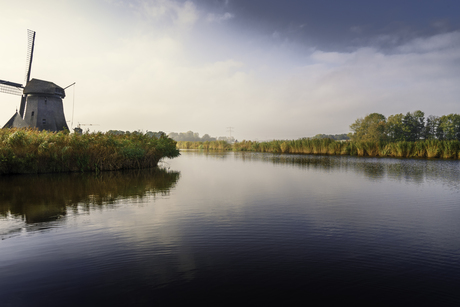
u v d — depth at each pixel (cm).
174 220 686
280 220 693
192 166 2391
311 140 4881
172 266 427
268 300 334
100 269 416
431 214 757
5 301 328
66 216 714
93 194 1023
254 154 4781
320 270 417
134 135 2312
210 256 468
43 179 1398
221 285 369
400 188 1202
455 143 3275
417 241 546
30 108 3569
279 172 1884
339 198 975
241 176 1645
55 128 3669
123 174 1681
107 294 345
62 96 3850
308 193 1080
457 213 766
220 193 1071
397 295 346
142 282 376
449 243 534
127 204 862
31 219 682
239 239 552
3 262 439
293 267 427
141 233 584
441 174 1730
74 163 1773
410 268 425
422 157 3497
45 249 493
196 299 335
